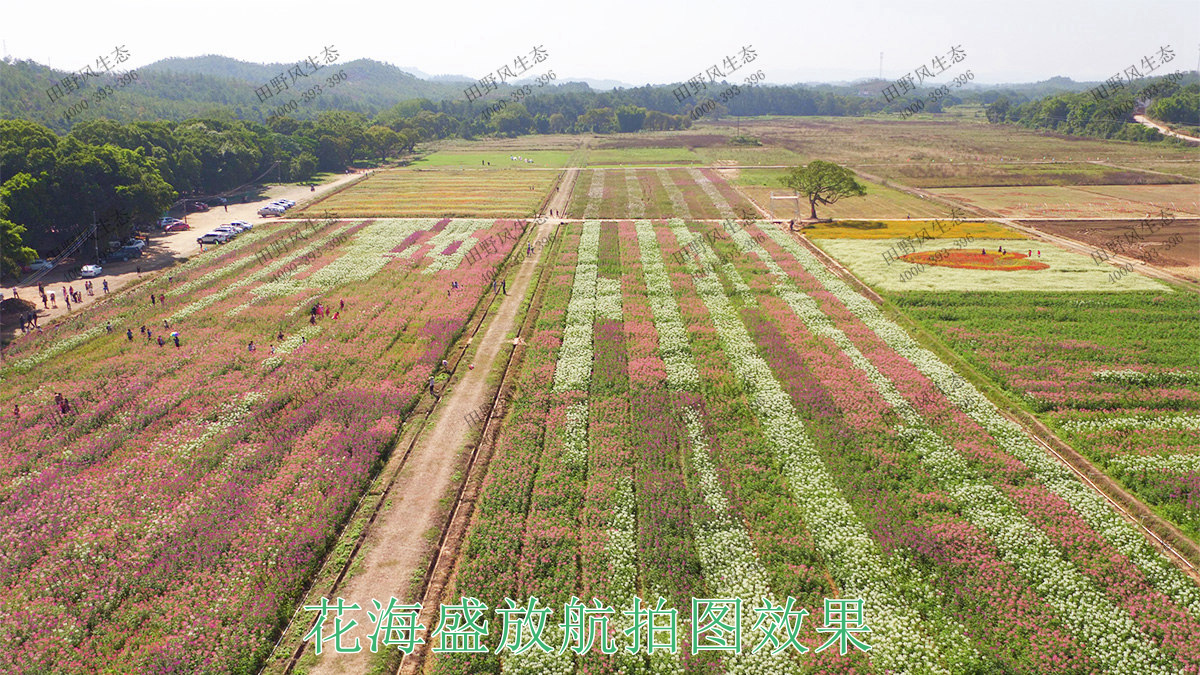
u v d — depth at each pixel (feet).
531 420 134.72
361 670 80.48
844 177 290.15
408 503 110.11
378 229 301.43
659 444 125.49
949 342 172.35
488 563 95.66
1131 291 203.21
